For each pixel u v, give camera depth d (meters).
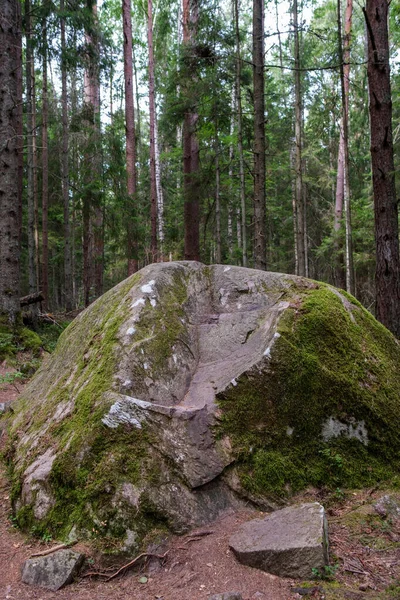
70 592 2.54
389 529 2.98
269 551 2.60
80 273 31.06
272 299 4.29
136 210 16.89
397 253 7.39
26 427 4.18
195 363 3.92
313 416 3.60
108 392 3.34
